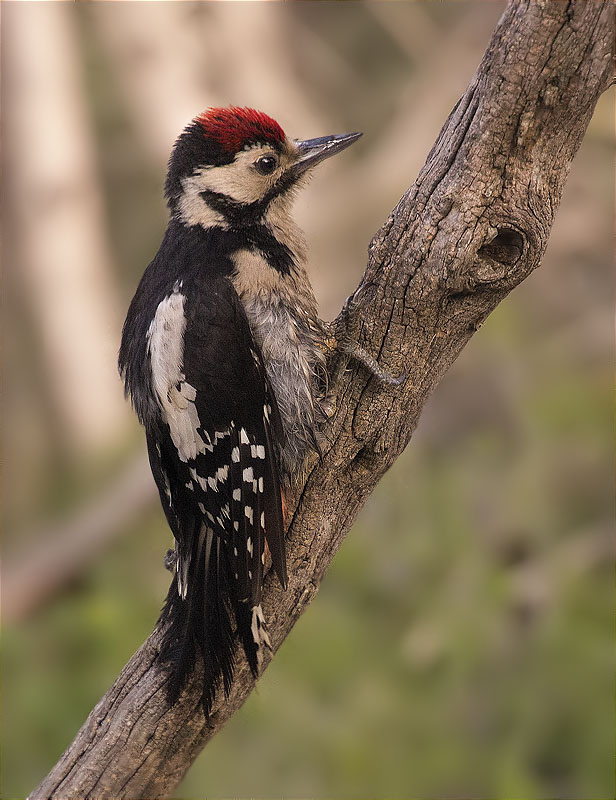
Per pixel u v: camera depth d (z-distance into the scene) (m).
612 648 10.01
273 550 5.97
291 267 6.59
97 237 17.19
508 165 5.19
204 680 5.94
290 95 16.98
